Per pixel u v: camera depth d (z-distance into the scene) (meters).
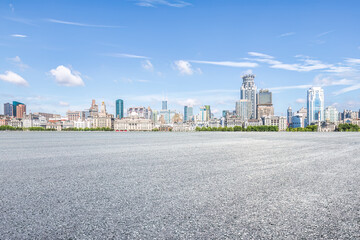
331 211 6.28
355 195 7.61
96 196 7.44
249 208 6.46
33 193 7.75
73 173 10.98
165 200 7.07
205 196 7.46
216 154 18.38
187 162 14.30
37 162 14.30
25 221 5.59
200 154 18.38
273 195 7.59
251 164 13.60
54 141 36.94
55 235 4.93
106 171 11.47
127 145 27.67
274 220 5.71
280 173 11.02
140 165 13.21
